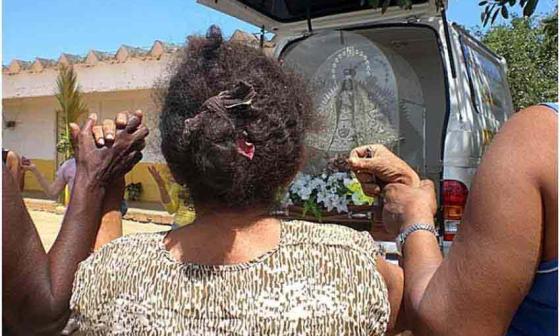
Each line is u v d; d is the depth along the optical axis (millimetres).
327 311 1035
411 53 5016
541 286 1100
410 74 4469
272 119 1092
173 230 1178
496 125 4891
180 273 1070
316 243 1103
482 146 3898
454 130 3518
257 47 1211
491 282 1081
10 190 1208
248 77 1100
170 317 1036
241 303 1033
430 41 4758
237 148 1063
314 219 3602
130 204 12016
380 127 4078
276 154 1099
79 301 1106
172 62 1240
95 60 12422
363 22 4207
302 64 4297
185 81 1119
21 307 1218
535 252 1070
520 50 10000
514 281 1072
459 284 1115
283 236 1117
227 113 1057
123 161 1415
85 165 1388
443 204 3406
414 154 4391
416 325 1195
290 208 3637
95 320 1084
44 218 10656
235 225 1106
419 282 1226
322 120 1498
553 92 8914
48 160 14594
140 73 11820
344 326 1036
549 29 4375
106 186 1405
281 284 1050
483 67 4883
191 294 1047
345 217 3559
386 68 4125
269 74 1138
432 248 1325
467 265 1109
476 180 1151
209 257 1084
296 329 1022
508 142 1125
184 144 1069
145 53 11648
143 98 12641
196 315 1033
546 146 1073
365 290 1068
